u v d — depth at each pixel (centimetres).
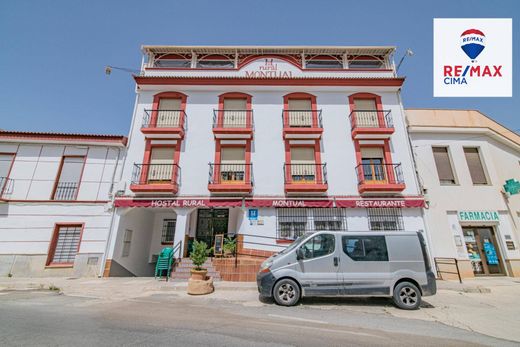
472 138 1247
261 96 1323
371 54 1428
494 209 1134
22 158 1148
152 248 1394
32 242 1046
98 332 402
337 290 589
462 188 1165
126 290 766
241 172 1209
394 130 1228
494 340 406
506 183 1163
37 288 813
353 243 627
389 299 666
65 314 502
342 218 1124
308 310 565
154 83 1303
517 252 1078
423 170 1191
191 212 1189
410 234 637
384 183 1162
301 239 661
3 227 1048
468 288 809
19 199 1088
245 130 1209
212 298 671
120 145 1202
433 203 1140
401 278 598
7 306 564
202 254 765
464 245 1084
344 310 570
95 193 1130
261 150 1227
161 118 1266
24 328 416
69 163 1166
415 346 375
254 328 434
